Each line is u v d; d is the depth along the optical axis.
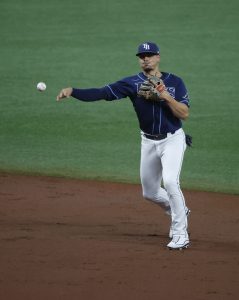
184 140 35.06
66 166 53.56
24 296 27.75
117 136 61.25
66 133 61.91
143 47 34.06
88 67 79.62
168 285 29.09
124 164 54.28
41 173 51.66
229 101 70.44
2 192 46.66
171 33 89.69
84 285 28.94
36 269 30.81
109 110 68.00
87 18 95.44
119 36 89.00
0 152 56.97
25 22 94.19
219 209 43.78
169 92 34.41
